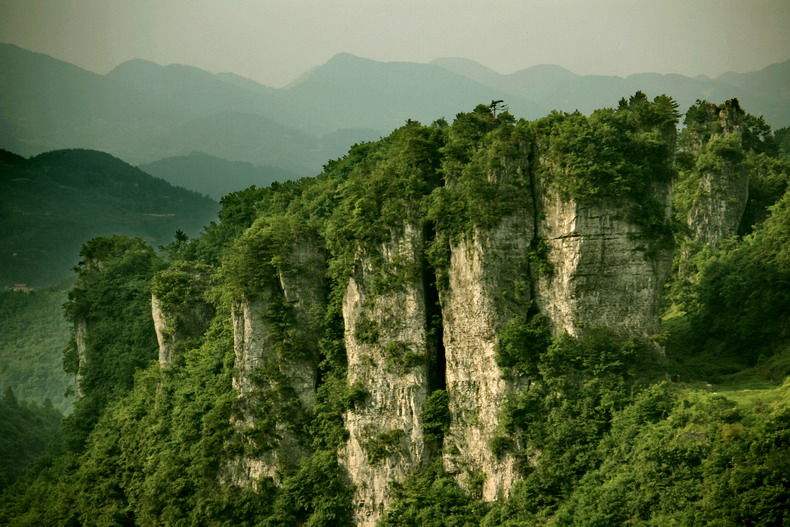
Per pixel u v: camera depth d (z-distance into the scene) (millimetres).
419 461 86125
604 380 76188
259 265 96250
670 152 79438
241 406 97000
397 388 86688
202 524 95875
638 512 66812
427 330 86812
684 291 106438
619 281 77375
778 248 95188
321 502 89500
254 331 96312
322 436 93375
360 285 89000
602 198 76312
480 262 80500
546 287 79688
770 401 68938
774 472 61531
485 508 79938
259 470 95062
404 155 88375
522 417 78250
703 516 63062
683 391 73562
